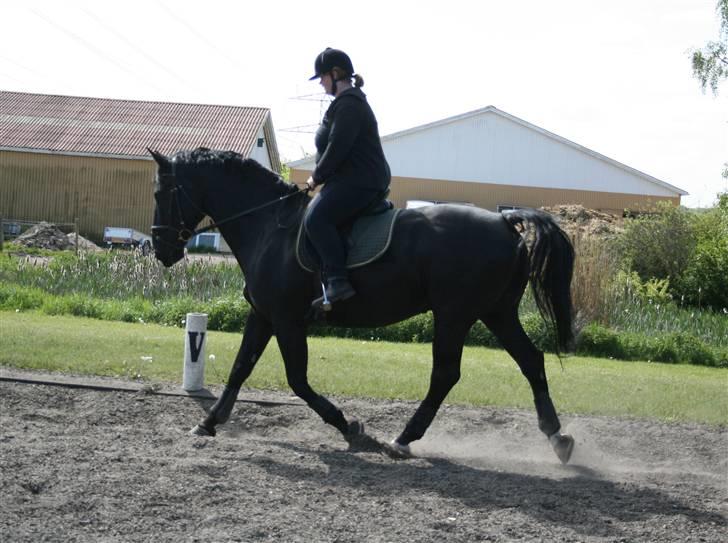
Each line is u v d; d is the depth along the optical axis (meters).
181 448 7.81
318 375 12.16
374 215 8.20
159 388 10.93
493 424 10.27
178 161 8.84
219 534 5.56
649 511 6.59
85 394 10.45
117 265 22.55
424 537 5.69
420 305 8.12
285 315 8.35
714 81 37.28
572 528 6.07
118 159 47.12
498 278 7.95
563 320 8.05
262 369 12.32
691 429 10.40
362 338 18.67
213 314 18.70
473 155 53.31
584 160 53.34
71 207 47.44
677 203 53.53
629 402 11.71
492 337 18.23
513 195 53.47
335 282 7.88
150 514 5.86
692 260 27.75
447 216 8.02
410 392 11.45
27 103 54.03
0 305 19.62
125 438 8.22
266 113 54.00
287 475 7.02
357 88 8.20
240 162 8.77
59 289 21.34
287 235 8.39
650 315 21.25
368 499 6.48
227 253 40.47
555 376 13.52
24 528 5.47
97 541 5.36
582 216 37.41
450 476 7.36
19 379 10.82
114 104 54.66
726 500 7.08
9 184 47.56
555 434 8.31
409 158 53.34
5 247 35.00
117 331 15.86
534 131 53.28
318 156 8.35
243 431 9.59
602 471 8.13
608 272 20.78
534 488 7.08
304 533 5.65
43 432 8.27
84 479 6.45
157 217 8.84
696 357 18.58
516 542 5.72
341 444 8.87
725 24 37.47
